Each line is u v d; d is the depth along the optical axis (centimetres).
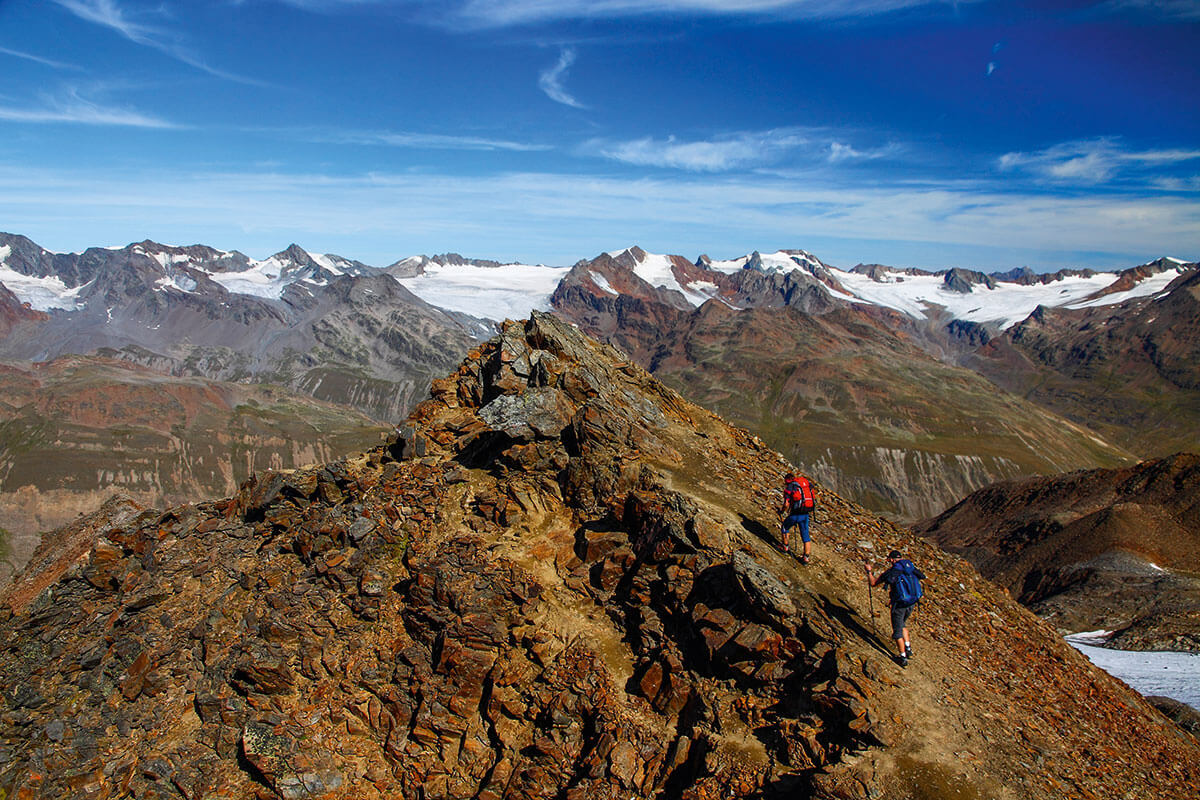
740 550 1725
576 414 2211
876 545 2184
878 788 1243
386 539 2091
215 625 2092
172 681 2017
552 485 2148
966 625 1892
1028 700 1588
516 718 1658
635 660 1697
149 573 2408
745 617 1609
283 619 1986
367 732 1755
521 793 1548
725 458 2425
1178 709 3022
